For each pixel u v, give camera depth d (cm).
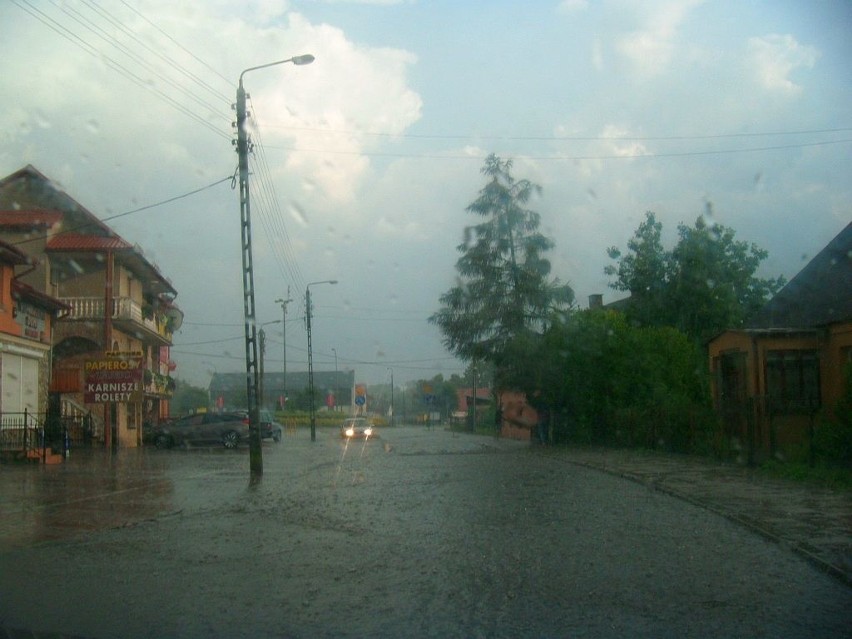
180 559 946
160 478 2019
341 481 1900
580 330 3378
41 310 3002
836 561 855
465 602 728
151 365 4647
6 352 2577
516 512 1296
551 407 3559
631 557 923
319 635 637
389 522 1208
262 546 1023
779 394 2194
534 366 3450
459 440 4494
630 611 698
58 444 2653
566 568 866
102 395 2983
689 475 1783
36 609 725
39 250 3419
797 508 1245
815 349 2223
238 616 693
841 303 2153
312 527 1174
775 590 769
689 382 3091
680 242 4016
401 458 2748
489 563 894
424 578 823
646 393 3136
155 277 4056
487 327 4006
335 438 5000
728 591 765
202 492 1689
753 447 1961
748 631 641
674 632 639
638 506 1358
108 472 2198
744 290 4084
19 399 2711
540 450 3081
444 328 4150
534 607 711
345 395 10056
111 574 867
